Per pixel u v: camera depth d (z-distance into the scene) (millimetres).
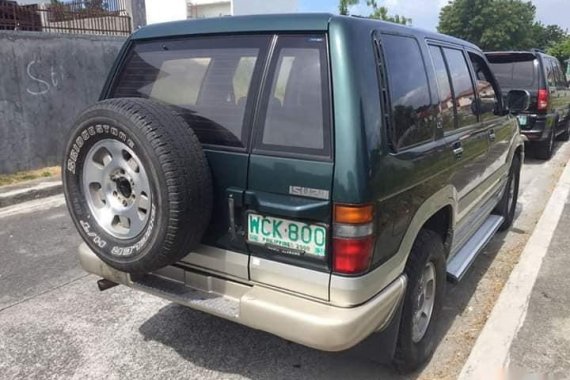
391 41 2816
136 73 3221
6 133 7953
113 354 3316
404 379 3057
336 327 2352
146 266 2635
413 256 2918
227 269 2734
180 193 2461
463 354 3318
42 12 9164
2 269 4672
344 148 2334
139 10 11945
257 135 2578
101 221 2805
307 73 2492
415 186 2770
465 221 4055
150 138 2457
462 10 44125
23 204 6961
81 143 2730
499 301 3818
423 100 3027
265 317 2496
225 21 2863
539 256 4723
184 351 3350
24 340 3479
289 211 2443
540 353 3236
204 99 2830
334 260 2396
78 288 4285
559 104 10828
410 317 2898
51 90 8531
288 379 3070
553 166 9320
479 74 4410
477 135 3932
